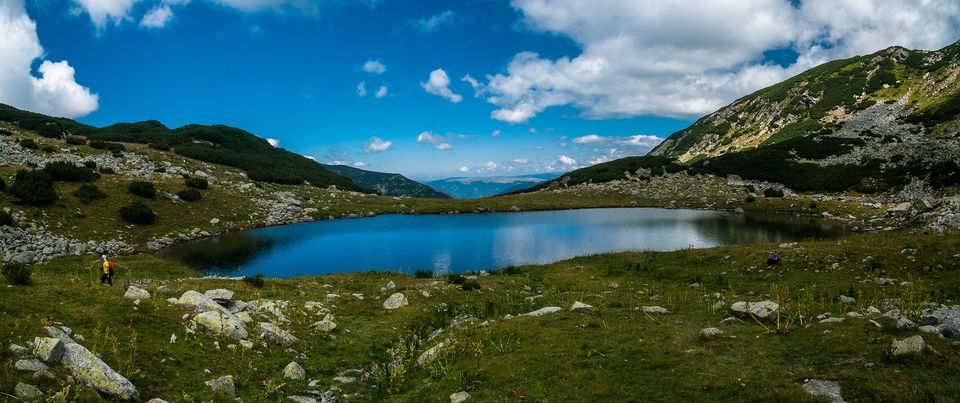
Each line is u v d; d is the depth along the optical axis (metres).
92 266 48.16
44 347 13.84
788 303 22.84
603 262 51.47
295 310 28.17
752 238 80.00
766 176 144.00
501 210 131.25
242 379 17.75
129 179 90.69
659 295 33.19
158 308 21.52
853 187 123.56
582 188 160.50
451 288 38.25
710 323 21.73
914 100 176.75
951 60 191.12
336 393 18.31
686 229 91.69
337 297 33.94
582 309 25.52
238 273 57.72
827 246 41.50
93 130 149.38
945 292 27.09
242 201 102.81
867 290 29.67
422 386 18.02
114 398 13.73
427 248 75.50
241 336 21.39
